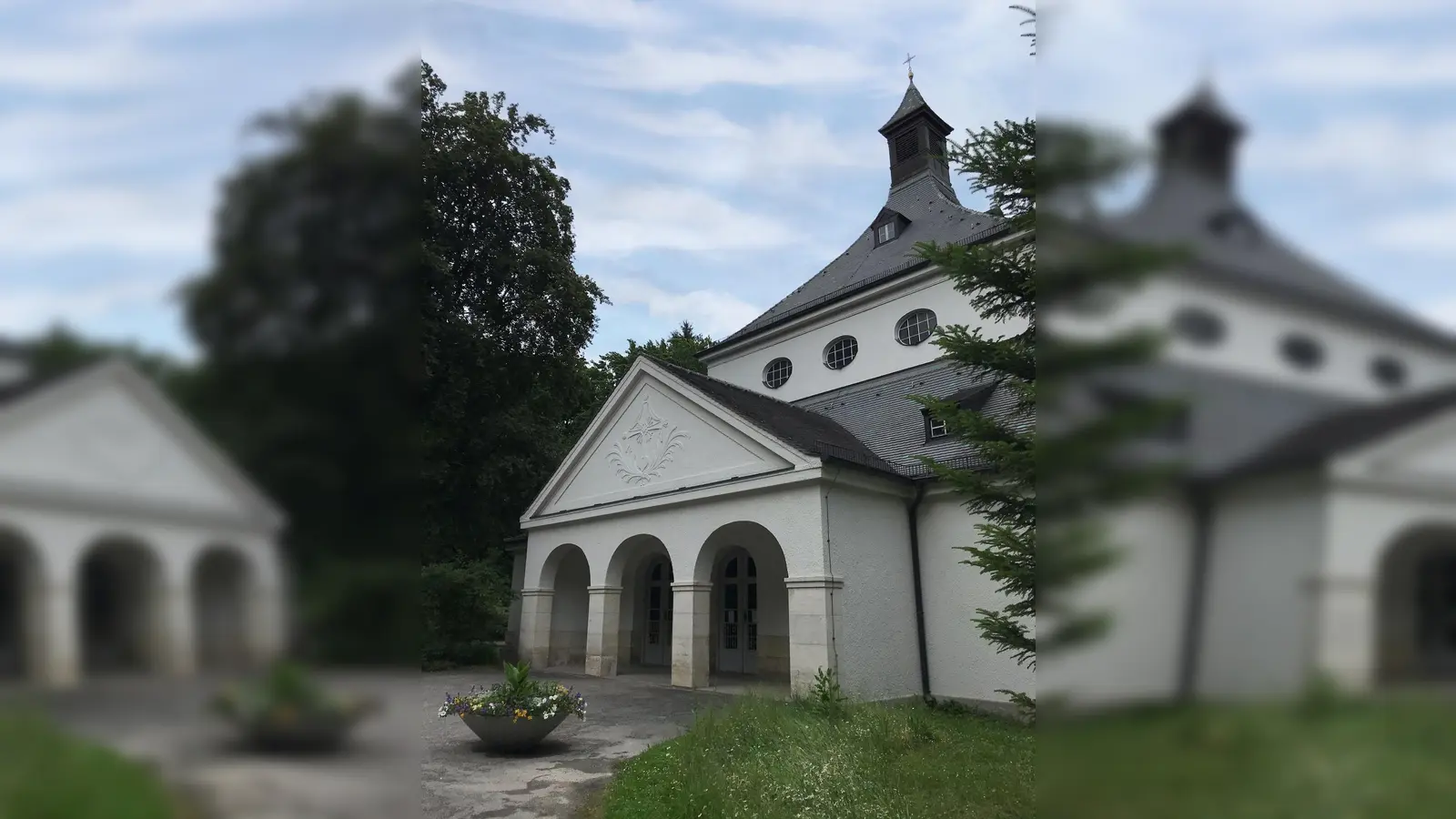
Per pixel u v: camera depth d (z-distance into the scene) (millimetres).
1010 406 15391
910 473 14820
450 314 19484
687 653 14477
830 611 12562
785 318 23188
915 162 27094
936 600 13898
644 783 7574
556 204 23828
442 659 17625
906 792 6730
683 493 14961
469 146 20922
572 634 19469
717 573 18344
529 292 22422
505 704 9289
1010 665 12766
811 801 6422
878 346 20875
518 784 7895
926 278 19906
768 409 16844
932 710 12805
